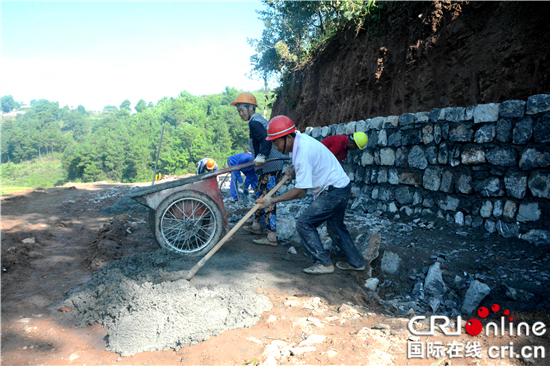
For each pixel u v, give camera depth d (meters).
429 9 5.70
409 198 5.45
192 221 3.84
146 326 2.40
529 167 3.94
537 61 4.25
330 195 3.41
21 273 3.45
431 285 3.59
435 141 4.98
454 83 5.26
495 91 4.67
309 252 3.60
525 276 3.34
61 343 2.32
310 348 2.21
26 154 183.12
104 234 4.52
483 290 3.22
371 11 7.10
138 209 6.62
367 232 4.78
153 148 126.25
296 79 10.31
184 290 2.81
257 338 2.36
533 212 3.91
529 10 4.46
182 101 170.50
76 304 2.83
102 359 2.15
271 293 3.11
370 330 2.50
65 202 7.46
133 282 2.91
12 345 2.26
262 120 4.20
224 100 174.00
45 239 4.60
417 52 5.86
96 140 142.62
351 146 4.65
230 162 7.02
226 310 2.67
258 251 4.15
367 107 7.04
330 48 8.60
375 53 6.90
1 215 5.98
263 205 3.34
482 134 4.37
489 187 4.32
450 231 4.63
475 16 5.14
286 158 4.35
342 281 3.55
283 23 12.17
